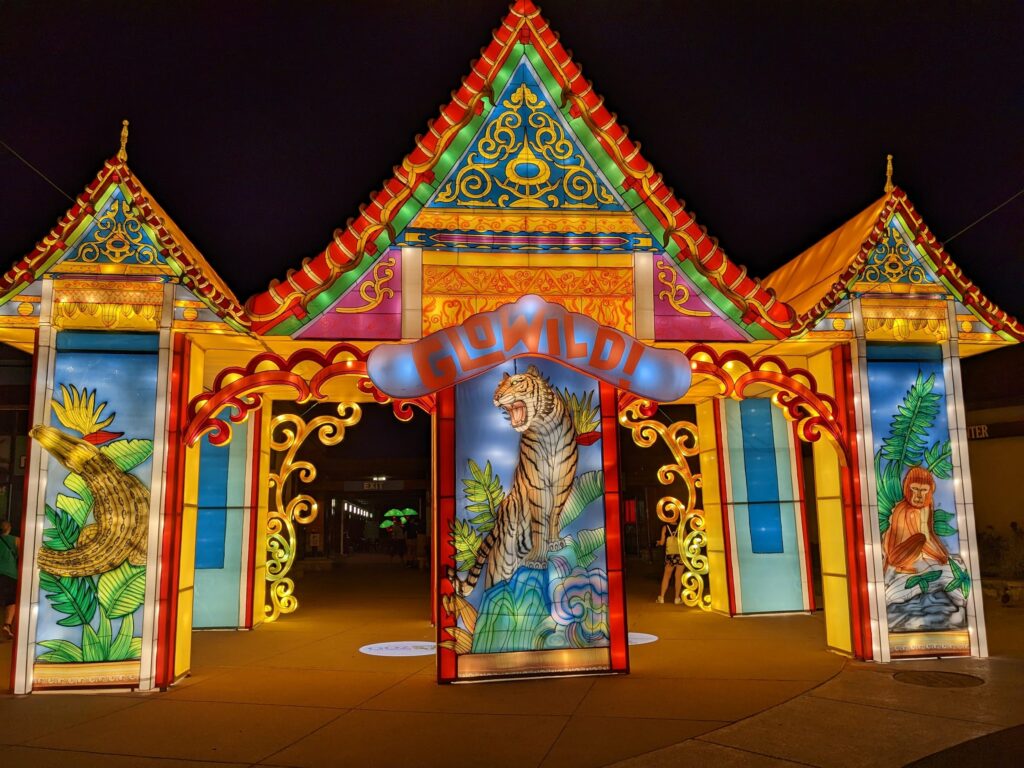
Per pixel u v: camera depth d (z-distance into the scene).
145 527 7.34
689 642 9.57
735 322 8.35
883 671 7.72
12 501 17.95
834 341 8.59
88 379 7.45
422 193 8.09
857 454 8.46
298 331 7.82
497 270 8.10
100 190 7.54
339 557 36.03
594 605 7.74
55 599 7.17
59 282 7.53
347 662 8.56
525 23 8.14
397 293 7.96
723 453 12.54
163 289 7.60
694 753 5.20
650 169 8.14
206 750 5.31
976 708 6.27
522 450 7.82
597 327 7.76
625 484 30.53
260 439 12.24
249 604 11.54
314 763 5.04
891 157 8.92
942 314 8.80
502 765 4.98
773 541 12.42
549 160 8.30
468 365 7.59
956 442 8.62
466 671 7.41
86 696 6.93
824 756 5.11
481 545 7.62
